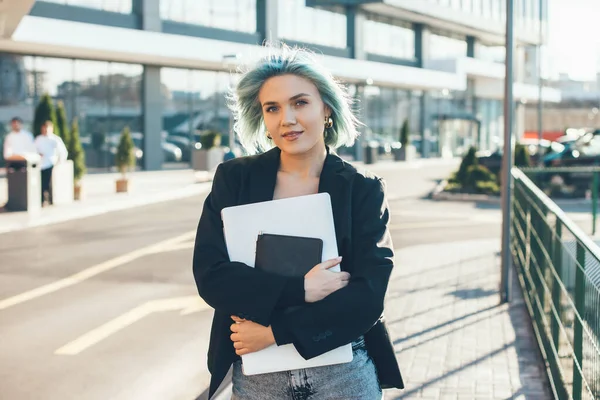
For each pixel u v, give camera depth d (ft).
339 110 7.40
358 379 7.18
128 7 97.50
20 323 22.86
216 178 7.53
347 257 7.11
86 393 16.70
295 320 6.72
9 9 51.96
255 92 7.39
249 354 6.98
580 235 12.87
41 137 54.65
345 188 7.20
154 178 87.71
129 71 98.89
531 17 195.11
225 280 6.88
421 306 24.95
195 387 17.11
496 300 25.82
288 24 121.80
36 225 46.09
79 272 31.01
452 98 167.32
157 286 28.35
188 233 42.98
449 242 40.40
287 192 7.39
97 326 22.50
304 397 7.15
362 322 6.79
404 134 137.28
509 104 25.75
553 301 17.12
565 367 14.65
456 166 126.62
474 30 168.66
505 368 18.17
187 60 96.58
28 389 16.94
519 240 31.04
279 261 6.98
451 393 16.38
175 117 105.50
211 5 109.09
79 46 81.20
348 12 136.67
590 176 70.49
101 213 53.42
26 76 86.63
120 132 98.07
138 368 18.51
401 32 152.76
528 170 49.34
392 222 49.55
